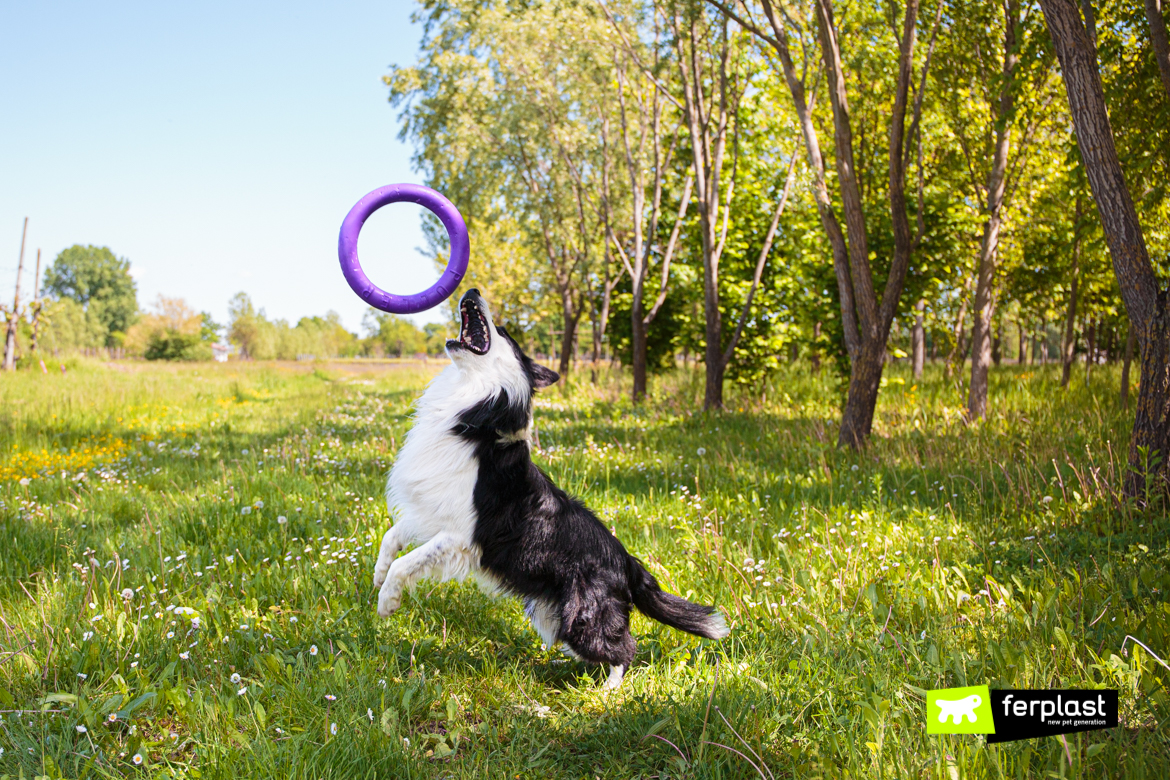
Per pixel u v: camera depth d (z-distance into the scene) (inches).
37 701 113.9
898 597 159.5
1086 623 146.6
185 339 2513.5
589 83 524.1
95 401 541.6
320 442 366.6
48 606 148.9
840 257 345.4
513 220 801.6
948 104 430.0
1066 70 212.2
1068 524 207.6
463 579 140.2
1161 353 208.7
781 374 638.5
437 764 105.2
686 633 147.4
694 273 571.8
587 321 888.3
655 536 207.0
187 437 409.1
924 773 97.1
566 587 132.6
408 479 137.5
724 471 287.0
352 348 3885.3
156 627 140.6
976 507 221.9
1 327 1103.0
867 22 354.3
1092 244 318.7
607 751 108.9
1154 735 105.8
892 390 547.5
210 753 100.7
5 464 311.3
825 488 255.4
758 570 173.8
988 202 434.3
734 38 462.9
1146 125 276.1
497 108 552.4
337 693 118.4
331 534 203.6
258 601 157.5
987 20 376.8
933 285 432.1
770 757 105.3
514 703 124.0
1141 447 211.8
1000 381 602.5
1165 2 253.6
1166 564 171.3
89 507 238.2
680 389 600.4
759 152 547.2
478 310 138.2
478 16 507.2
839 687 122.9
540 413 531.2
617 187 597.3
